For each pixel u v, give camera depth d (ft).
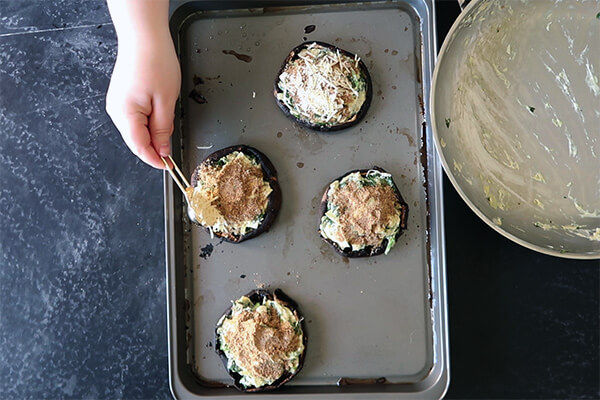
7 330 2.70
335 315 2.54
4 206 2.72
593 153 2.45
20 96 2.74
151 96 2.36
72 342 2.68
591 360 2.55
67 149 2.73
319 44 2.56
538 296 2.56
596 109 2.46
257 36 2.61
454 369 2.57
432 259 2.52
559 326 2.56
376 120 2.58
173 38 2.60
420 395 2.42
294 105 2.54
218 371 2.54
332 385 2.52
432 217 2.52
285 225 2.57
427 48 2.55
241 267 2.57
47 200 2.72
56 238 2.71
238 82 2.61
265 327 2.46
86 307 2.69
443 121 2.38
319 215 2.56
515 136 2.45
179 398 2.46
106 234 2.70
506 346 2.57
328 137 2.59
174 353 2.47
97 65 2.73
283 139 2.60
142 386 2.66
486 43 2.44
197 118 2.61
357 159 2.58
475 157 2.43
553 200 2.44
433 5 2.48
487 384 2.56
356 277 2.55
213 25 2.62
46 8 2.75
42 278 2.70
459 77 2.43
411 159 2.56
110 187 2.71
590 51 2.45
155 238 2.69
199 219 2.48
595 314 2.55
